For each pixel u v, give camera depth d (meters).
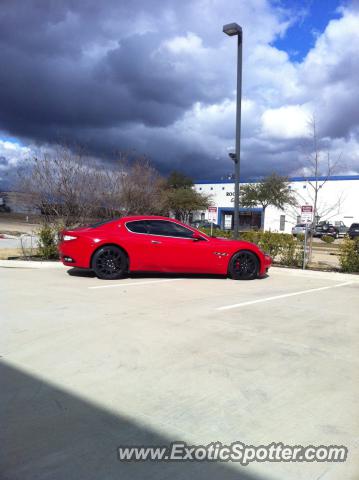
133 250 9.32
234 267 9.99
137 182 16.91
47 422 3.09
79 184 13.56
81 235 9.29
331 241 33.59
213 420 3.20
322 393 3.73
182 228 9.80
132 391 3.64
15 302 6.75
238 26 13.28
